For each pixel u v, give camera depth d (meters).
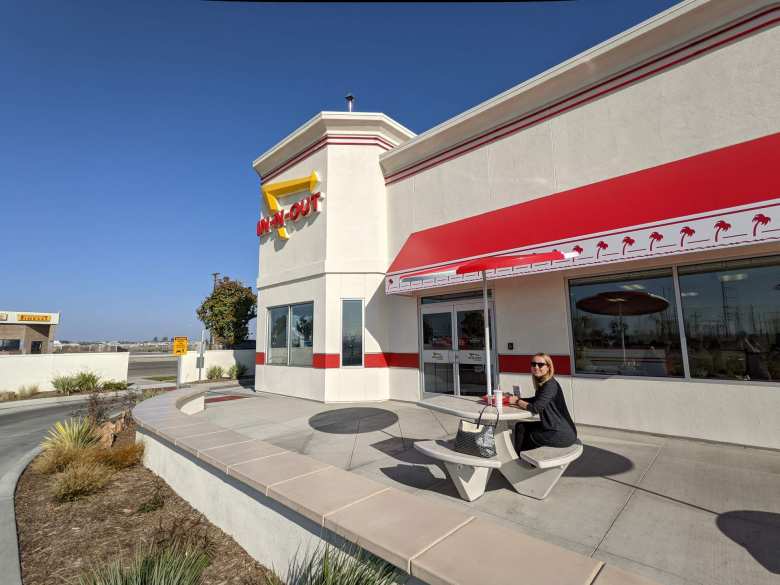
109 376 19.44
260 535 3.85
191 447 5.01
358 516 3.03
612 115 7.37
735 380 5.88
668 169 6.43
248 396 12.78
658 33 6.82
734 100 6.12
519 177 8.61
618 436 6.47
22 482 6.23
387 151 11.47
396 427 7.66
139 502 5.30
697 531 3.37
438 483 4.62
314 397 11.22
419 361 10.30
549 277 7.89
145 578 3.21
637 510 3.79
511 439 4.42
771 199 4.80
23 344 30.36
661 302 6.64
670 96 6.75
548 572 2.26
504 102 8.74
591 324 7.38
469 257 8.16
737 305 5.96
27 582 3.57
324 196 11.71
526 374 8.06
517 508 3.89
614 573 2.24
